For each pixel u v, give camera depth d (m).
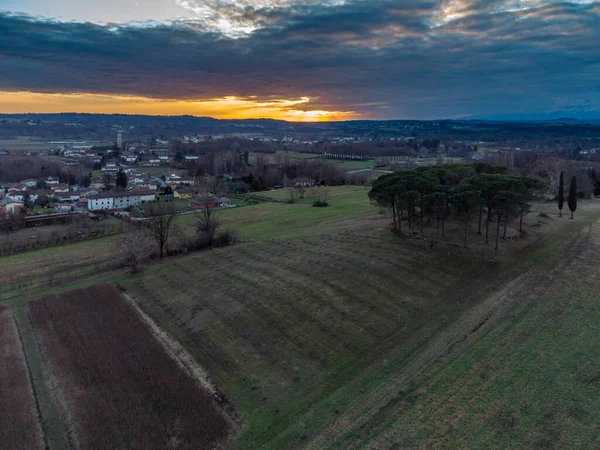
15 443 28.83
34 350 41.12
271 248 65.38
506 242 55.34
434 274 48.81
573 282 43.81
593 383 28.58
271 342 39.81
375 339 38.50
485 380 30.25
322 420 29.41
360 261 53.16
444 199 56.03
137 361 38.56
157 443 28.58
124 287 56.81
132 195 139.50
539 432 24.98
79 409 32.19
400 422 27.52
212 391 34.06
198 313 46.88
